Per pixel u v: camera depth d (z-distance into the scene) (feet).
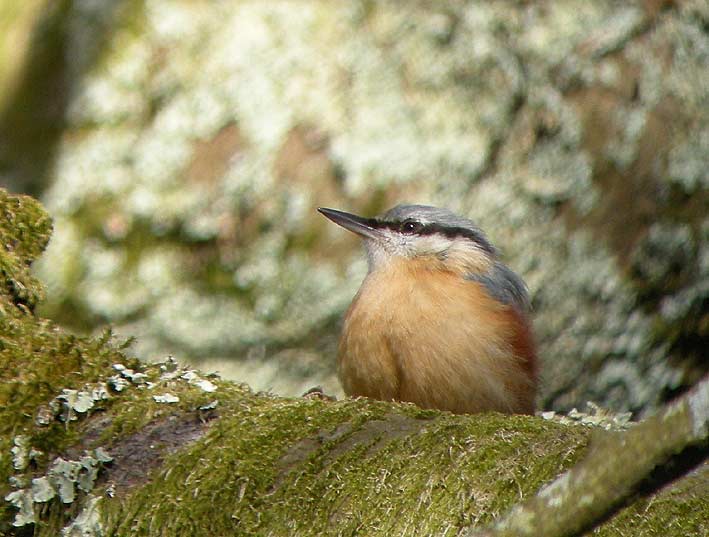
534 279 40.11
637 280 40.57
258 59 41.91
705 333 40.42
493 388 22.08
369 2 42.27
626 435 9.06
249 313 40.19
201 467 13.51
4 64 44.21
